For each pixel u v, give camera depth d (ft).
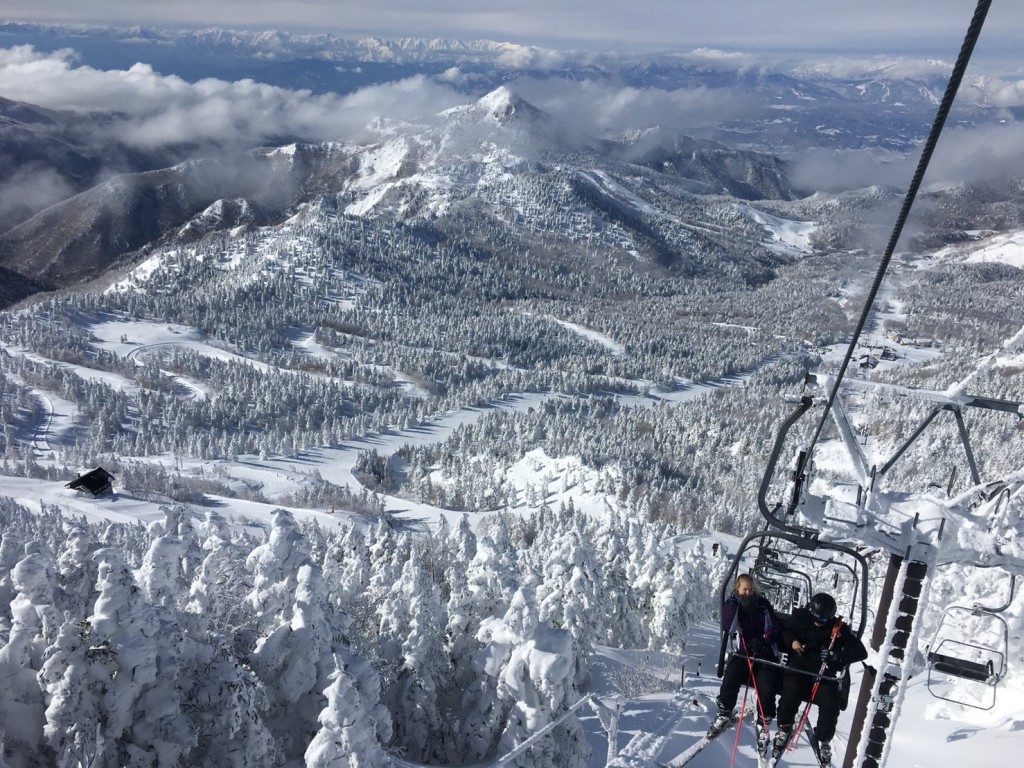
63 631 69.87
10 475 508.12
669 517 441.27
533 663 96.22
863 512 33.24
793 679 30.17
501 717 101.86
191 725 74.13
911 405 450.30
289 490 569.64
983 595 87.30
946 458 359.05
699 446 621.31
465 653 120.78
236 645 91.81
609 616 198.90
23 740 70.64
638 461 537.65
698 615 222.48
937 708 62.49
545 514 421.18
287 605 100.37
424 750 107.55
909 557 32.09
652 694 150.92
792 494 33.86
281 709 89.15
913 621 31.30
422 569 120.88
